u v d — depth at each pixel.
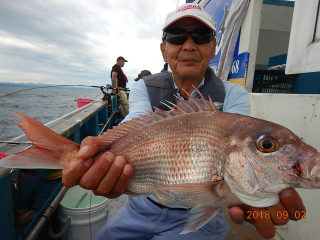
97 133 4.86
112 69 9.53
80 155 1.26
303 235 1.98
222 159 1.16
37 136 1.30
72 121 3.14
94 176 1.24
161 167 1.30
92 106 5.25
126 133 1.43
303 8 2.02
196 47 1.81
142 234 1.85
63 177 1.30
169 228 1.74
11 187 1.44
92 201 2.34
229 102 1.86
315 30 1.87
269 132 1.09
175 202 1.29
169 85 1.97
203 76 2.04
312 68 1.89
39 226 1.71
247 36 3.22
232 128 1.18
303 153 1.03
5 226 1.34
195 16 1.73
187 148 1.25
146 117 1.46
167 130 1.33
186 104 1.42
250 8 3.16
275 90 3.73
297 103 2.08
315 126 1.86
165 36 2.00
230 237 2.30
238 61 3.48
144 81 2.06
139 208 1.87
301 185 1.02
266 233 1.16
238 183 1.10
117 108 8.80
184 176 1.24
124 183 1.29
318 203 1.82
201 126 1.26
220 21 4.30
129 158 1.37
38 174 2.24
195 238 1.67
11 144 1.99
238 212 1.14
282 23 4.25
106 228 1.98
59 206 2.23
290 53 2.20
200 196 1.17
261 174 1.08
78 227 2.15
